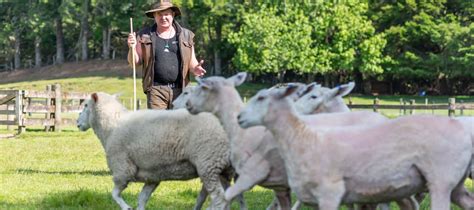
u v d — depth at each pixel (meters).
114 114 10.36
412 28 71.00
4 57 110.88
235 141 8.46
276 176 8.25
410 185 7.30
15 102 27.14
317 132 7.39
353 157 7.21
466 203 7.88
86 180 14.35
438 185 7.16
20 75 98.50
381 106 31.94
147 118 9.92
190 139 9.49
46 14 95.62
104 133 10.36
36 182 14.02
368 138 7.29
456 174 7.23
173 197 12.07
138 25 87.19
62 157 19.09
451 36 67.94
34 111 27.67
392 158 7.19
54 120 28.39
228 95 8.57
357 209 8.55
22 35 107.19
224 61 89.12
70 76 92.06
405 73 71.19
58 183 13.90
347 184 7.27
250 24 67.94
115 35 104.38
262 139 8.26
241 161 8.39
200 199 10.29
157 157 9.73
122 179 10.13
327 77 75.38
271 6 70.56
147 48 12.00
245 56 68.88
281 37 67.25
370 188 7.27
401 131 7.25
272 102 7.43
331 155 7.25
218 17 82.38
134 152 9.92
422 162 7.18
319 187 7.25
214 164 9.41
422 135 7.21
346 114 8.16
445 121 7.33
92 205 11.17
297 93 9.51
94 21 97.25
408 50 74.75
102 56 103.50
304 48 67.50
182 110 9.74
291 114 7.44
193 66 12.20
